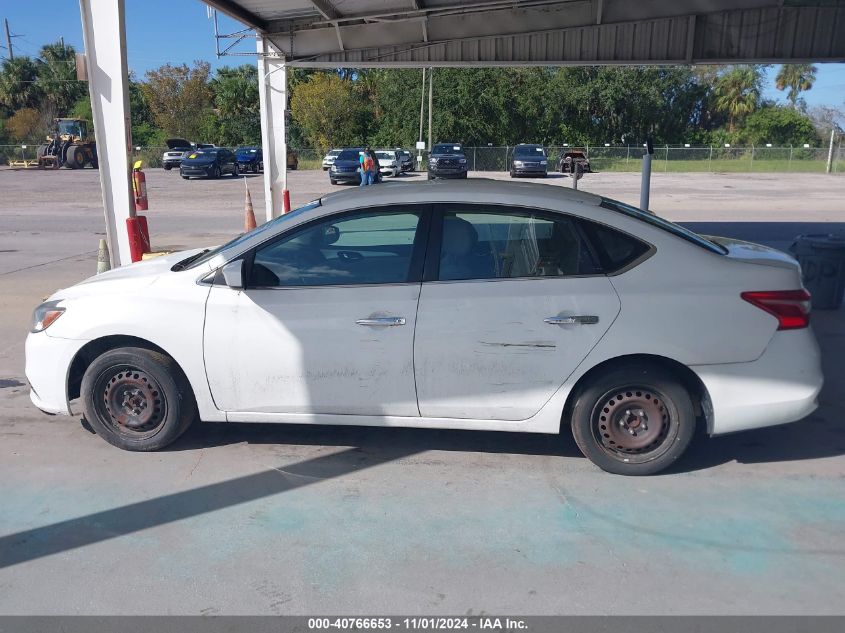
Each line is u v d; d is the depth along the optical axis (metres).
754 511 4.05
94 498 4.20
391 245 4.46
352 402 4.47
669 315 4.19
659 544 3.72
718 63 14.38
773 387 4.25
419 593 3.32
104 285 4.77
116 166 8.98
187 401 4.70
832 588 3.36
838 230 17.19
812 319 8.34
